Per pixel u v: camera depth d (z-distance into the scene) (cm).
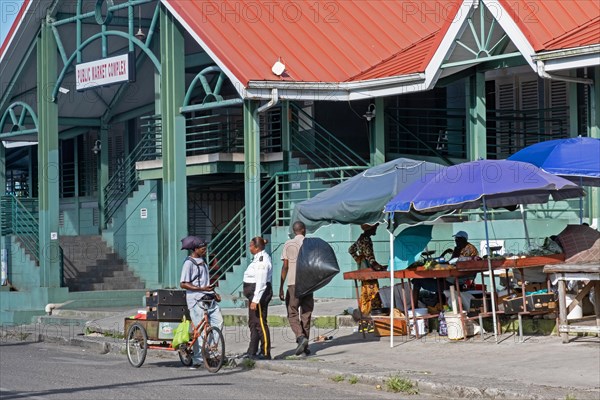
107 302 2980
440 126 2812
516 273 1861
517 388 1318
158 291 1756
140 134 3488
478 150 2417
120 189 3475
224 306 2556
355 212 1839
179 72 2638
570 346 1617
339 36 2747
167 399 1355
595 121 2202
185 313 1762
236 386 1495
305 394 1406
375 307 1969
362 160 2728
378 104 2659
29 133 3112
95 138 3681
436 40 2302
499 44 2250
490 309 1834
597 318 1639
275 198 2741
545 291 1783
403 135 2770
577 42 2052
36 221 3155
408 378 1437
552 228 2267
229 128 3109
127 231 3209
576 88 2292
